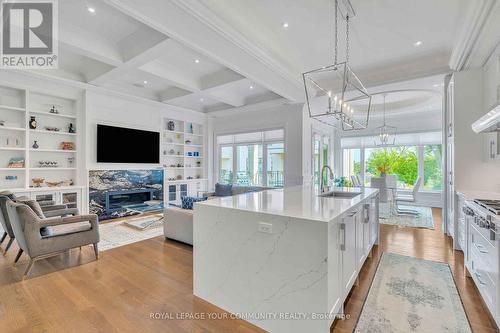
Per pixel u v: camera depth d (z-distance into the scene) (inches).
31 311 82.4
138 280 104.7
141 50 145.2
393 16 119.0
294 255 68.4
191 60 180.9
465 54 129.6
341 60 168.7
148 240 159.5
